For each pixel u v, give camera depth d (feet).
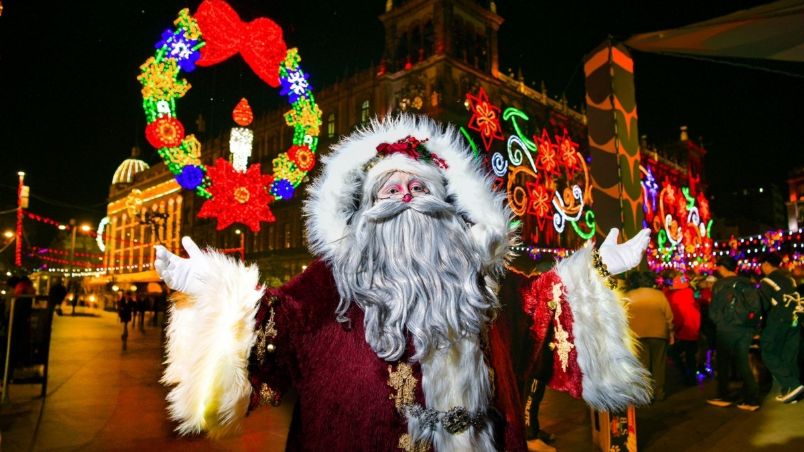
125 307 38.50
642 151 135.64
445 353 4.10
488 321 4.58
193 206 144.56
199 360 3.91
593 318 4.78
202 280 4.12
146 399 20.47
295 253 111.55
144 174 172.35
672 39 14.75
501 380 4.49
